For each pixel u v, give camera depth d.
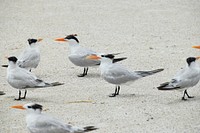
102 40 21.33
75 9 25.64
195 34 21.83
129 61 18.91
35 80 15.54
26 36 21.91
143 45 20.69
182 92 16.14
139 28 22.78
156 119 14.05
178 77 15.16
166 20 23.73
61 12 25.19
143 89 16.45
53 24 23.45
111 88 16.64
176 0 27.03
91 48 20.31
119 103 15.23
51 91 16.45
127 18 24.19
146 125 13.66
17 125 13.86
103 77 16.03
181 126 13.59
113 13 24.94
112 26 23.12
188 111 14.55
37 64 17.83
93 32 22.34
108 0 27.39
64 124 12.49
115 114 14.42
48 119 12.59
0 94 16.14
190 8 25.48
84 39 21.44
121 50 20.11
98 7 26.00
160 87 15.13
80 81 17.36
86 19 24.11
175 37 21.53
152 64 18.58
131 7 25.91
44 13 25.06
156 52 19.84
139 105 15.06
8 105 15.24
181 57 19.20
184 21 23.53
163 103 15.19
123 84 15.88
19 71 15.57
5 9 25.84
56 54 20.08
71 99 15.66
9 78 15.57
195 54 19.50
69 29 22.75
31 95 16.09
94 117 14.24
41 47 20.78
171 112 14.50
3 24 23.55
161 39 21.34
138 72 16.03
